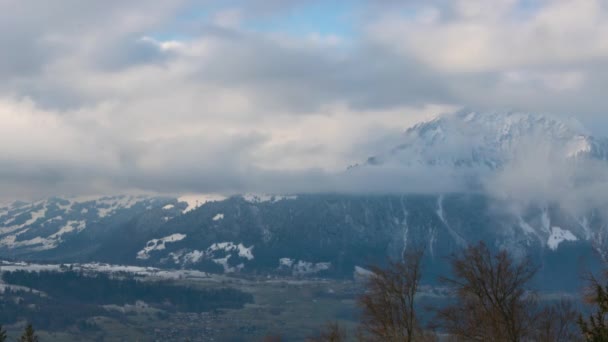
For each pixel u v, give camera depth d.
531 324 62.44
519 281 60.91
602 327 33.97
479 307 61.88
